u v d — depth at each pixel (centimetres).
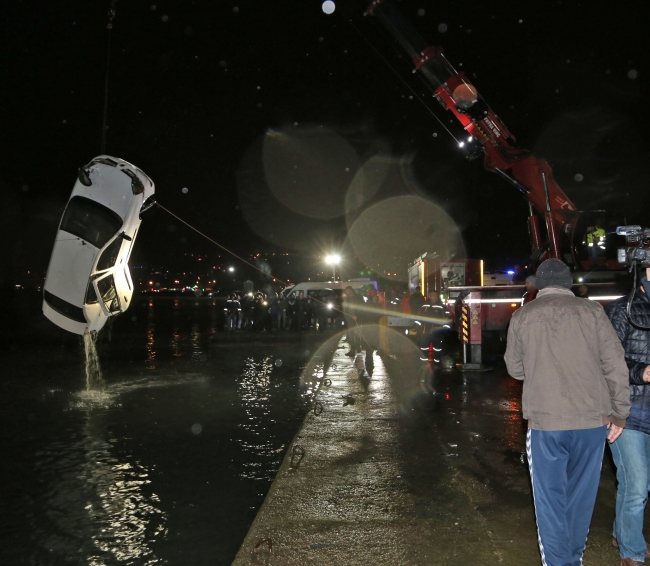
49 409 998
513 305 1728
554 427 379
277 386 1212
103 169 1031
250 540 466
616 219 1516
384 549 447
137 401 1062
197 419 918
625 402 377
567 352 385
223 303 7519
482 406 954
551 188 1541
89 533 508
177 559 461
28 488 614
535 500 387
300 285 3106
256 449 752
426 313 1494
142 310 5256
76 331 1103
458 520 499
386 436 763
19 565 455
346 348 1933
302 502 540
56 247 1038
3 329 2933
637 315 413
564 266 418
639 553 410
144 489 610
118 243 1062
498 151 1497
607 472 639
